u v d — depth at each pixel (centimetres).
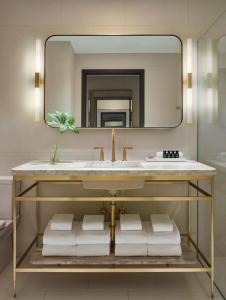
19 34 221
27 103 221
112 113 221
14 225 170
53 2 221
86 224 182
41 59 221
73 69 221
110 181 179
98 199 168
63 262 172
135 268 172
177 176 165
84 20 221
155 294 176
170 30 222
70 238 177
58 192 223
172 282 191
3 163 221
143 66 222
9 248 214
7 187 210
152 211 224
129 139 224
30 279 193
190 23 222
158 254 177
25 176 166
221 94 181
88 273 203
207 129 205
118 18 222
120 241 177
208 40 203
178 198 167
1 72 221
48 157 222
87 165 194
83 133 224
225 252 171
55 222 182
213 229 170
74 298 171
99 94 221
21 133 221
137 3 222
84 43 222
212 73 197
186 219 224
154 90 221
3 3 220
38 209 223
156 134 224
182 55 222
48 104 221
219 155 183
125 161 210
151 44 222
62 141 223
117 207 222
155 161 206
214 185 183
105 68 221
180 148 224
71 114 221
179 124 222
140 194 223
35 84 218
